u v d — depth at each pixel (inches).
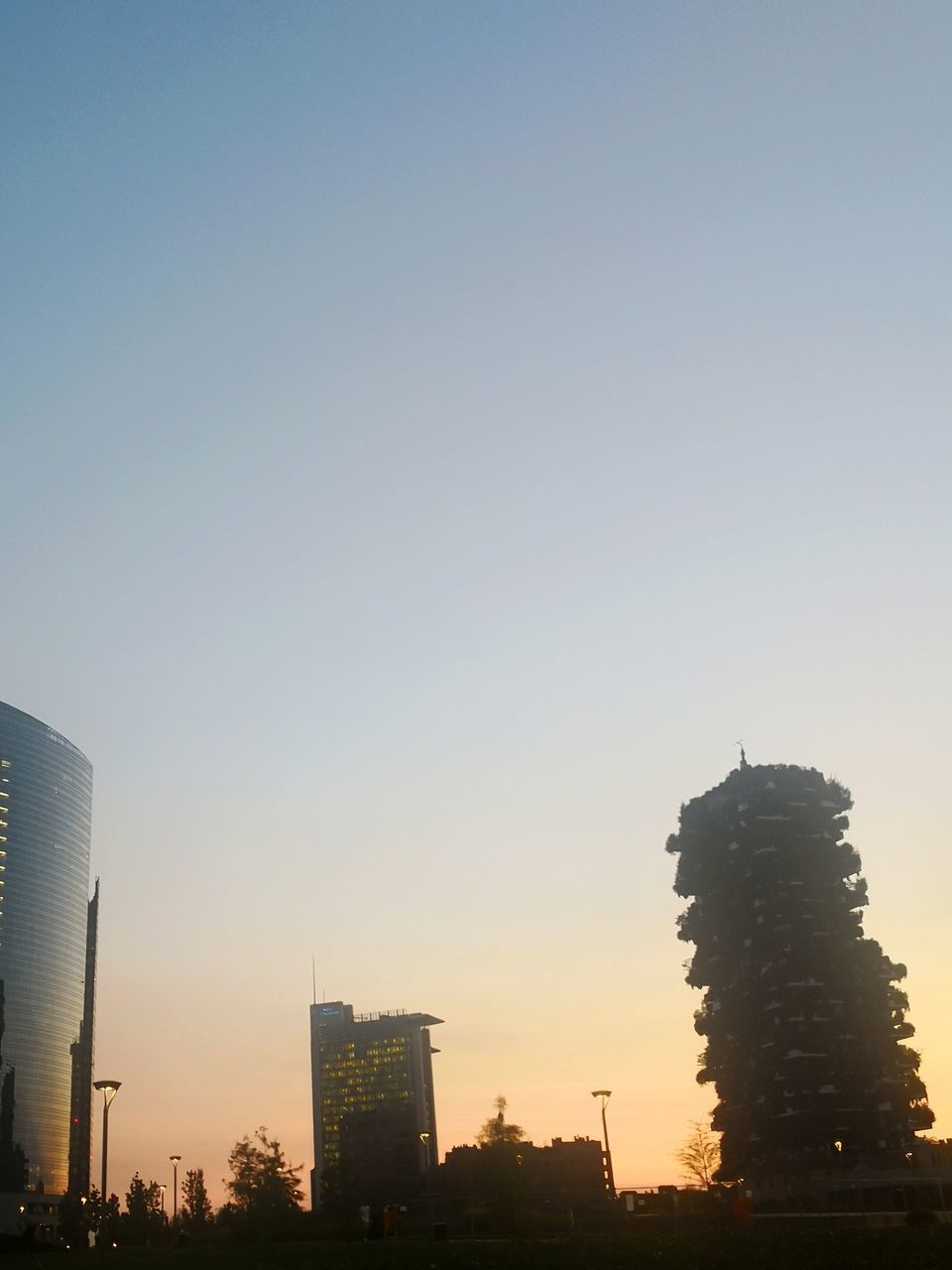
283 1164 4916.3
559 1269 1937.7
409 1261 2285.9
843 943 7283.5
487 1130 4813.0
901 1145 6835.6
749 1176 6929.1
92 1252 3730.3
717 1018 7504.9
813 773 7780.5
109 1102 3673.7
